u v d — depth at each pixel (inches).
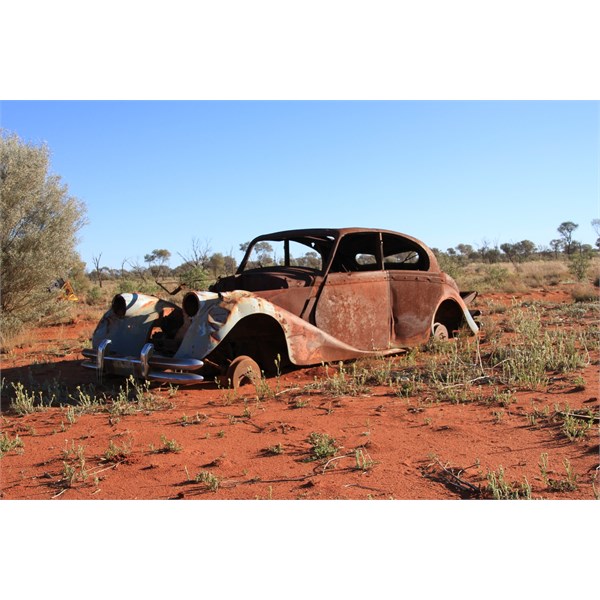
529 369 255.3
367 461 164.6
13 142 521.3
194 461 170.1
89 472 163.8
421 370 277.6
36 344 446.6
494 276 924.6
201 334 240.1
